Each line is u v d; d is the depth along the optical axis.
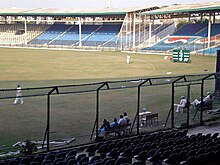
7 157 15.26
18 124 21.78
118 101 29.27
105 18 120.06
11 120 22.70
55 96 30.72
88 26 120.31
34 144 16.56
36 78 43.41
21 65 58.72
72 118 23.45
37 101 28.56
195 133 20.62
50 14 112.88
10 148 16.78
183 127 21.64
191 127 22.00
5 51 90.06
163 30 105.69
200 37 91.88
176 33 99.19
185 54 64.69
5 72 49.06
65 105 27.33
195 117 23.98
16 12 118.44
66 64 61.53
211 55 78.06
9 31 127.50
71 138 19.02
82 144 17.66
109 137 19.05
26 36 121.00
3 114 24.22
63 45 110.25
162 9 97.88
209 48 83.38
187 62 64.62
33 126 21.41
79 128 21.17
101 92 33.22
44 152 15.86
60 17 123.56
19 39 121.88
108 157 13.48
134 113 25.25
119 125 19.41
